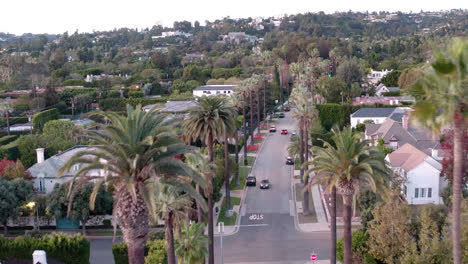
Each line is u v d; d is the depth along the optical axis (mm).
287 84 157625
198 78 167250
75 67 194125
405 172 52844
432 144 63906
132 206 18766
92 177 19297
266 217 51750
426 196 52250
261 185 63219
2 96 131750
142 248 19250
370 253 33125
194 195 20266
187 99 123938
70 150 61375
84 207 46344
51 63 195375
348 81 134250
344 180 28172
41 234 47031
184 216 30047
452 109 16812
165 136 19375
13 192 47156
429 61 17688
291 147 73812
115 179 19406
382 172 28547
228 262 39719
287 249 42312
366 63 189250
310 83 129750
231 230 48031
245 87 86125
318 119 92875
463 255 25438
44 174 52125
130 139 18641
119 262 36531
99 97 136875
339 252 37875
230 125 42031
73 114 118688
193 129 40969
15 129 99625
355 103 109188
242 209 54906
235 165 63312
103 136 19250
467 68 16625
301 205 55188
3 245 35875
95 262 39906
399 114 82375
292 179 67375
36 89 143875
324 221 49625
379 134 70000
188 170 19578
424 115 17406
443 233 27906
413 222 32562
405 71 141500
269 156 82500
